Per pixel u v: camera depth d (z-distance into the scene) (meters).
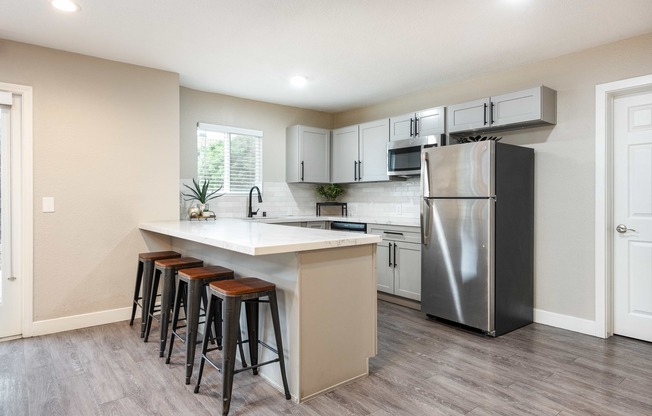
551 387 2.29
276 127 5.19
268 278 2.37
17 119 3.08
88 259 3.37
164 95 3.76
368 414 2.00
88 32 2.90
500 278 3.18
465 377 2.42
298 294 2.12
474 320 3.20
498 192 3.16
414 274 3.94
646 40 2.92
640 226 3.07
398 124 4.45
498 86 3.82
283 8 2.54
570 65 3.30
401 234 4.06
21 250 3.10
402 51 3.27
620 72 3.04
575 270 3.29
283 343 2.24
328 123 5.75
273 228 2.96
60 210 3.23
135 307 3.38
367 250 2.45
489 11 2.57
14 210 3.09
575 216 3.29
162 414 1.98
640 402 2.12
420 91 4.51
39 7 2.52
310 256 2.16
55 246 3.22
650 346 2.95
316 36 2.97
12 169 3.08
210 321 2.25
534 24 2.76
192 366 2.30
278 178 5.22
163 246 3.77
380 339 3.10
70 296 3.29
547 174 3.45
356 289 2.39
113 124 3.48
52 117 3.19
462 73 3.83
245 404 2.09
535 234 3.53
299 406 2.08
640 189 3.06
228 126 4.73
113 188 3.49
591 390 2.25
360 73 3.84
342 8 2.54
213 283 2.16
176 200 3.85
